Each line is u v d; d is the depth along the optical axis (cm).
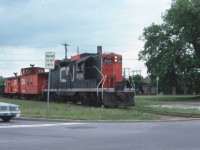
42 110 2731
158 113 2838
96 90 3538
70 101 4306
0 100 5031
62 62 4322
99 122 2133
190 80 6331
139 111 2973
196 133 1587
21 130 1680
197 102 5181
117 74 3553
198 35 6350
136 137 1466
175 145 1277
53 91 4581
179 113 2823
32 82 5366
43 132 1612
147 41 6694
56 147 1230
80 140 1384
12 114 2072
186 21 6281
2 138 1427
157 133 1588
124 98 3481
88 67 3750
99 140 1386
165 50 6406
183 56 6309
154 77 6762
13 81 6431
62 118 2212
